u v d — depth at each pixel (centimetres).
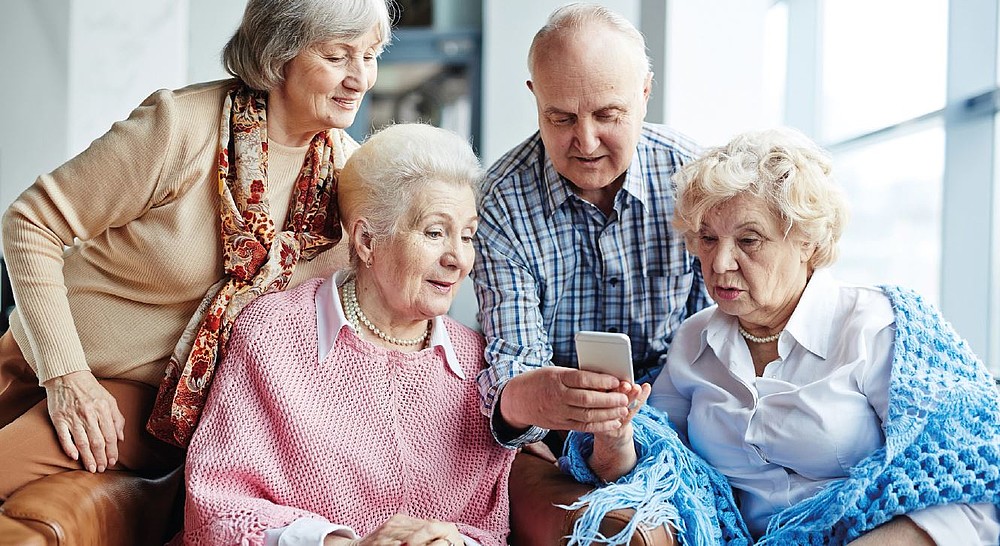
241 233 187
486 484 190
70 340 184
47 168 484
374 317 185
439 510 183
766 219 174
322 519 163
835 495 165
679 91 394
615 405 164
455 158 181
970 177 344
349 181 187
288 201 198
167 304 194
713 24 396
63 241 188
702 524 168
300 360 180
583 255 217
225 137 189
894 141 391
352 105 193
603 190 213
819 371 177
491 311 208
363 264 185
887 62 400
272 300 185
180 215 187
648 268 218
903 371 168
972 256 345
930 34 363
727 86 397
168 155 184
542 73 195
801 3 475
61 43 479
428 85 576
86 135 487
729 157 177
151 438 194
